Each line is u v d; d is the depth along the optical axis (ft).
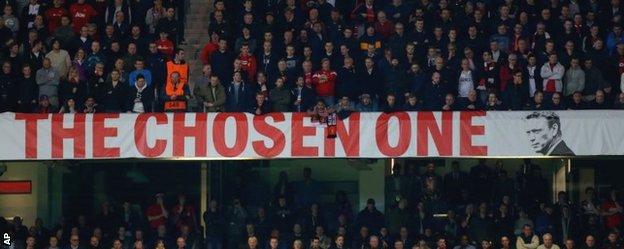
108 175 192.13
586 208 181.98
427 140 169.68
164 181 192.13
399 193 187.21
